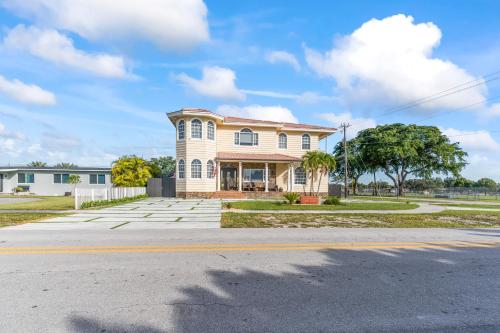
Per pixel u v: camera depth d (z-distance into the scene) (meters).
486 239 8.64
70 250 6.70
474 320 3.47
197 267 5.44
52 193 38.00
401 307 3.79
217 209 17.06
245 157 28.52
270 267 5.48
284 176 30.98
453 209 19.20
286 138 31.75
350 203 21.83
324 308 3.73
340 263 5.81
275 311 3.63
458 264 5.84
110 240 7.89
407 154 42.28
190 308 3.69
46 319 3.37
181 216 13.62
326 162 25.44
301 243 7.70
